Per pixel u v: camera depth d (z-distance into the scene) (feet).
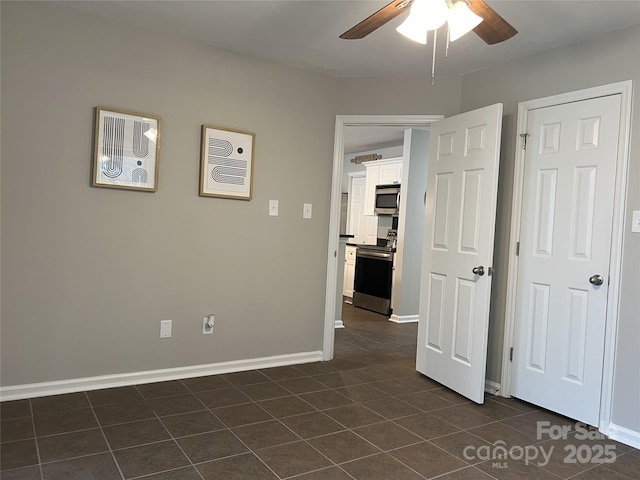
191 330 10.88
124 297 10.02
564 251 9.58
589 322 9.11
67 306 9.43
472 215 10.50
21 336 9.04
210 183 10.82
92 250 9.61
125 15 9.37
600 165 9.01
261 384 10.70
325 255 12.76
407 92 12.30
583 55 9.37
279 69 11.71
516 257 10.52
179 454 7.28
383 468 7.18
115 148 9.64
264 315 11.89
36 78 8.89
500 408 9.95
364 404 9.80
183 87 10.44
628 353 8.54
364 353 13.75
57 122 9.12
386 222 22.93
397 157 22.24
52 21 8.98
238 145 11.16
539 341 10.01
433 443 8.14
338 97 12.58
